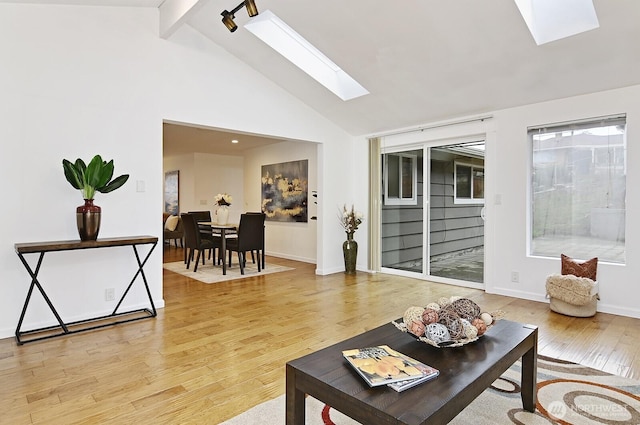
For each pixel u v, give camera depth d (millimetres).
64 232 3203
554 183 4016
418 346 1711
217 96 4207
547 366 2422
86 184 3033
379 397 1267
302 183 6875
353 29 3453
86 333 3051
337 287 4723
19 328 2863
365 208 5855
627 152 3459
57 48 3156
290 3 3299
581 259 3852
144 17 3639
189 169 8938
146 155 3656
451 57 3516
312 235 6688
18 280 2996
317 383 1390
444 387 1336
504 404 1961
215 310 3715
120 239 3232
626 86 3438
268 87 4738
